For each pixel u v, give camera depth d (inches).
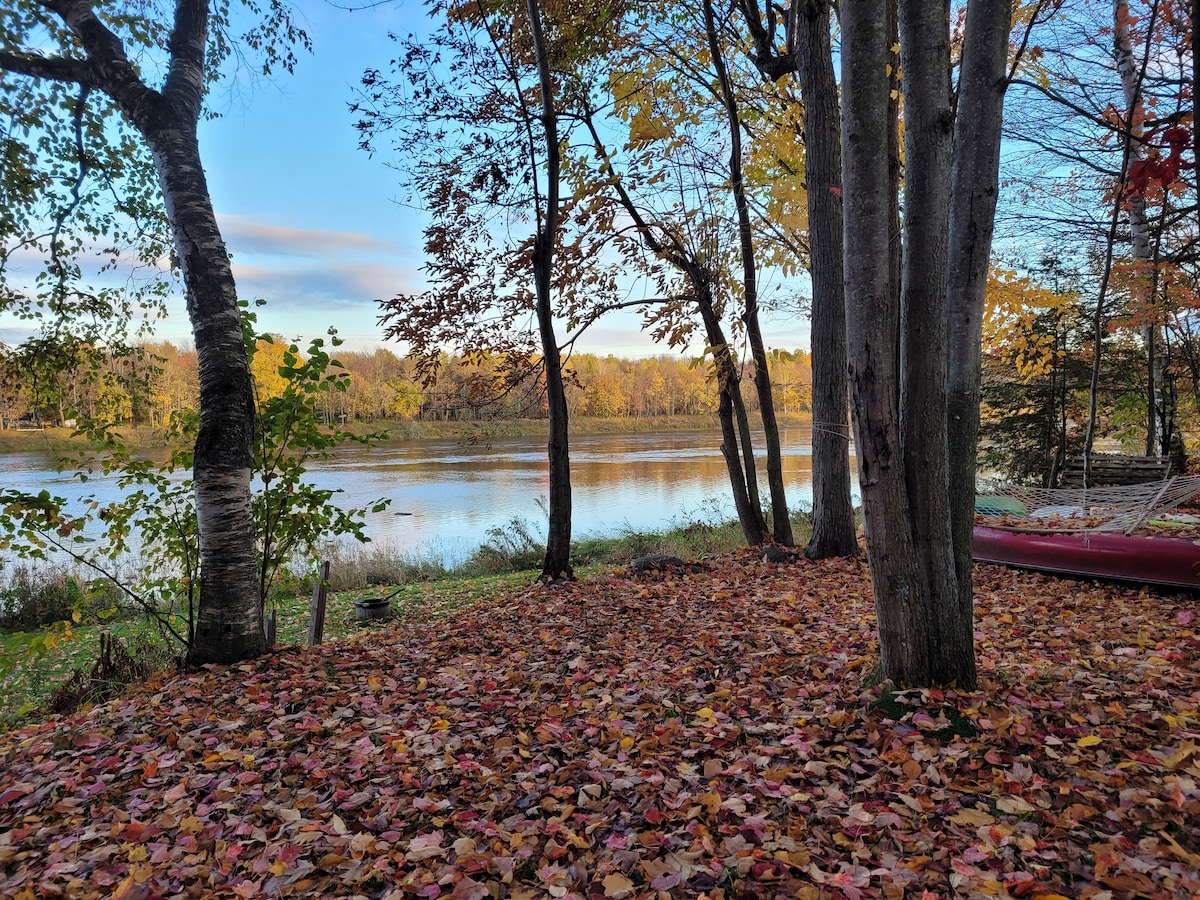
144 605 212.1
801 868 88.7
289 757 132.1
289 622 328.2
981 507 310.5
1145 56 251.3
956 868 85.7
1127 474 390.3
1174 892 79.0
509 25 344.8
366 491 939.3
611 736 135.1
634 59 344.2
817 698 145.7
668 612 242.8
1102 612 201.0
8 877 97.5
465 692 168.2
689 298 385.1
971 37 127.9
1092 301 477.4
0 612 361.1
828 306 313.1
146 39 262.7
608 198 358.3
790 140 378.6
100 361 295.0
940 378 129.4
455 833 104.1
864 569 284.8
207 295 205.8
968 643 135.8
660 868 90.4
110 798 120.1
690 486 937.5
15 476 971.3
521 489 944.3
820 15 288.8
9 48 227.8
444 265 356.5
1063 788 101.3
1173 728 118.3
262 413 226.8
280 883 92.7
